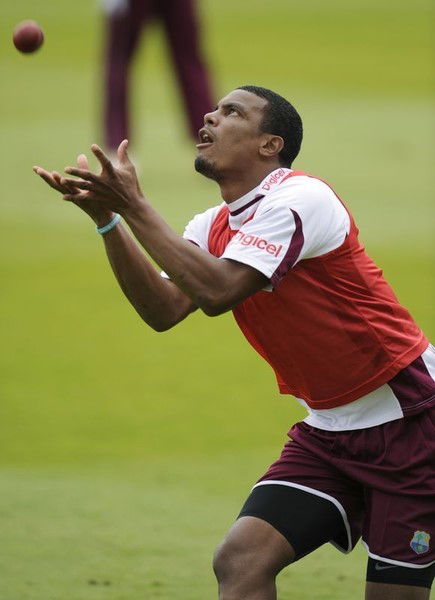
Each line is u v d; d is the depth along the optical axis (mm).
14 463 28203
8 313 39906
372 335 16891
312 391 17344
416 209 52375
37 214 52156
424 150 64250
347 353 16922
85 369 35188
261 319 17188
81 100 77312
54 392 33281
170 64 59062
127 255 17219
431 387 17094
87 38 102500
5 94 79188
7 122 69875
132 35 56844
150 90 84000
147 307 17719
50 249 47281
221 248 17594
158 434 30469
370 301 16984
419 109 76312
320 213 16594
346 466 17172
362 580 21953
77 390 33500
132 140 58719
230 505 25672
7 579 21438
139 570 22078
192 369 35531
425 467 16938
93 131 67062
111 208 16156
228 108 17344
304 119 72125
